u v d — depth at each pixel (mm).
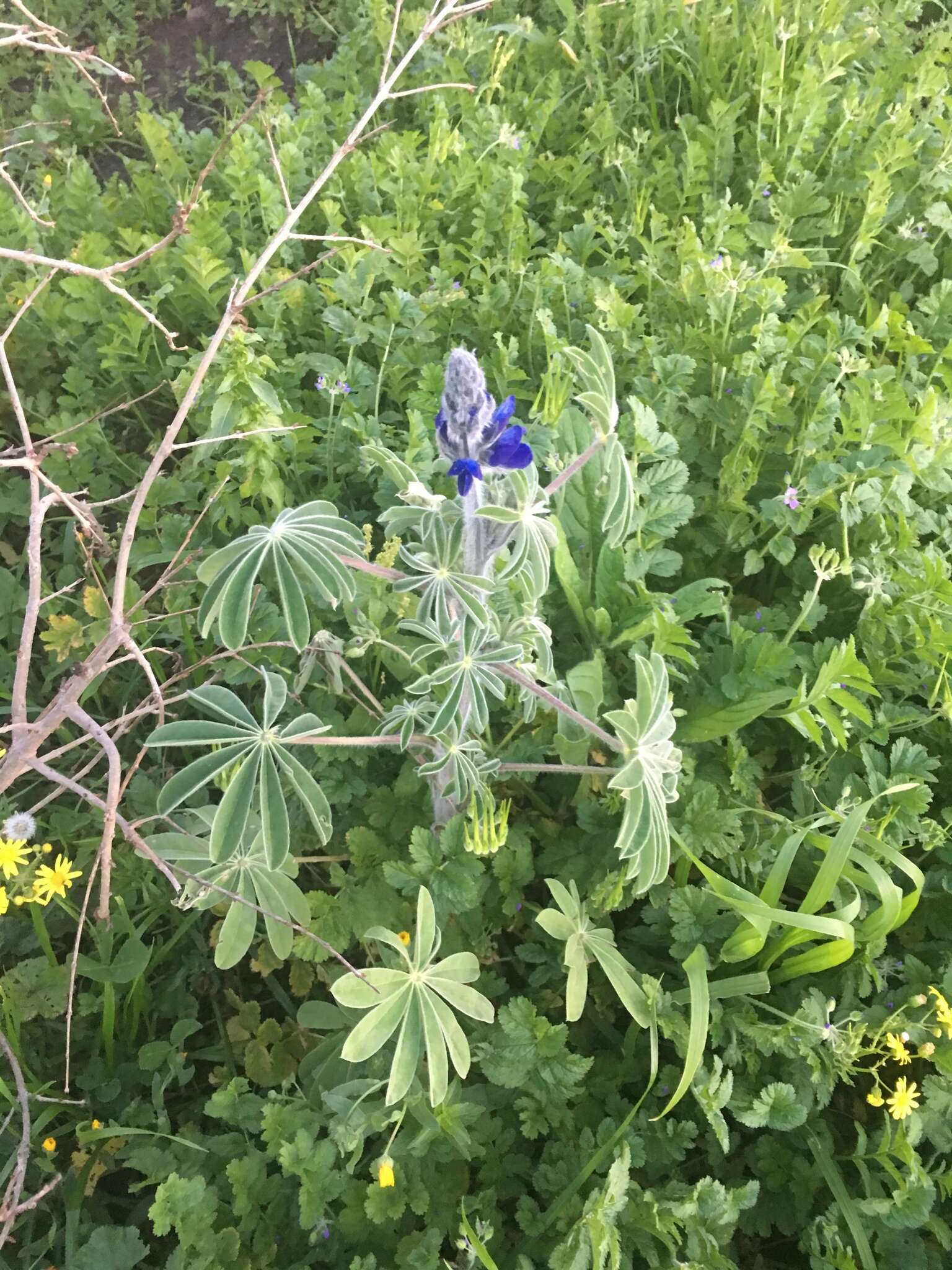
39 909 630
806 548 812
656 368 785
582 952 571
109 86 1299
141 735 744
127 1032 632
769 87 1073
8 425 886
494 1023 607
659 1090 578
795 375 837
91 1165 575
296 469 789
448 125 1005
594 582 739
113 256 892
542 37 1187
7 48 1264
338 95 1198
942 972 608
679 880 617
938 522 776
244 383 672
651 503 716
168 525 741
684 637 639
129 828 455
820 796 677
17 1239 572
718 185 1082
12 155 1104
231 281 913
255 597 716
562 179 1052
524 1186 569
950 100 1076
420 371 864
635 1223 521
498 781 698
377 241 900
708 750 687
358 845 634
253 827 567
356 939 652
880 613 702
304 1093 594
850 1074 604
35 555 462
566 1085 551
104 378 910
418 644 685
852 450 814
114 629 452
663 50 1150
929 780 647
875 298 1042
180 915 670
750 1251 584
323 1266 546
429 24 492
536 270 953
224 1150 561
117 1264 526
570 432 756
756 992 562
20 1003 596
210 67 1328
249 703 739
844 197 1027
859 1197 561
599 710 675
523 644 565
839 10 1152
